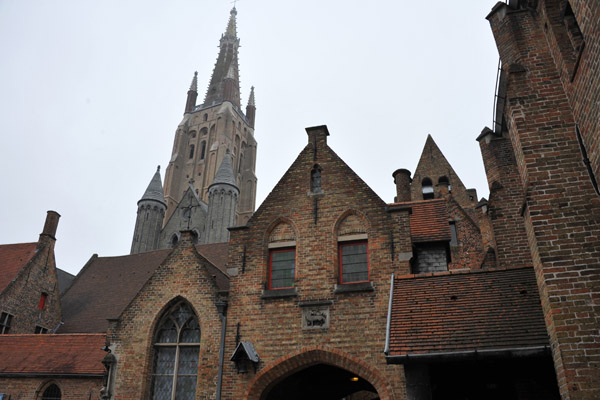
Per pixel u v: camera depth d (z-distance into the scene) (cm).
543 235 884
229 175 6125
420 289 1228
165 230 6012
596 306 810
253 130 9094
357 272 1490
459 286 1203
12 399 1905
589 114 818
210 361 1497
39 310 2573
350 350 1358
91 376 1842
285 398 1555
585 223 873
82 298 2816
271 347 1430
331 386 1762
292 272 1545
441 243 1563
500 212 1477
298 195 1630
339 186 1599
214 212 5828
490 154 1570
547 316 874
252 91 9525
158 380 1580
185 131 8406
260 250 1579
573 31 970
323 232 1545
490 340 986
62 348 2023
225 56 9688
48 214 2811
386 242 1472
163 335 1634
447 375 1144
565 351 795
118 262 3081
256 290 1522
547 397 1016
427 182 3053
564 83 981
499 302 1102
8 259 2684
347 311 1408
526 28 1105
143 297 1677
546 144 957
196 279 1642
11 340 2119
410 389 991
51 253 2742
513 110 1012
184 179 8012
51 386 1914
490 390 1134
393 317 1133
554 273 852
